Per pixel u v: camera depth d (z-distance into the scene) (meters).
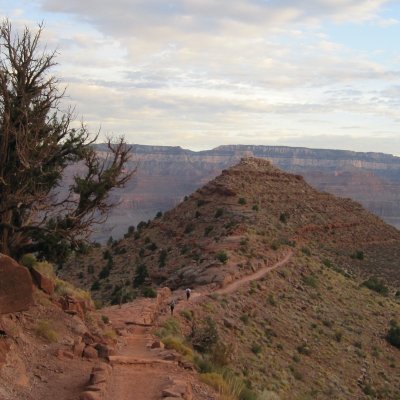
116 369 16.59
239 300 51.56
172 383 15.07
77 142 24.97
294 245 89.31
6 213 22.75
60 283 26.28
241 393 18.33
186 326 38.47
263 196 124.62
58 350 16.58
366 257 115.12
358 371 46.62
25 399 12.56
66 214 23.98
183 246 92.25
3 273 15.03
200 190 121.12
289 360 42.84
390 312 68.19
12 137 22.73
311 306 59.19
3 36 23.27
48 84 24.34
